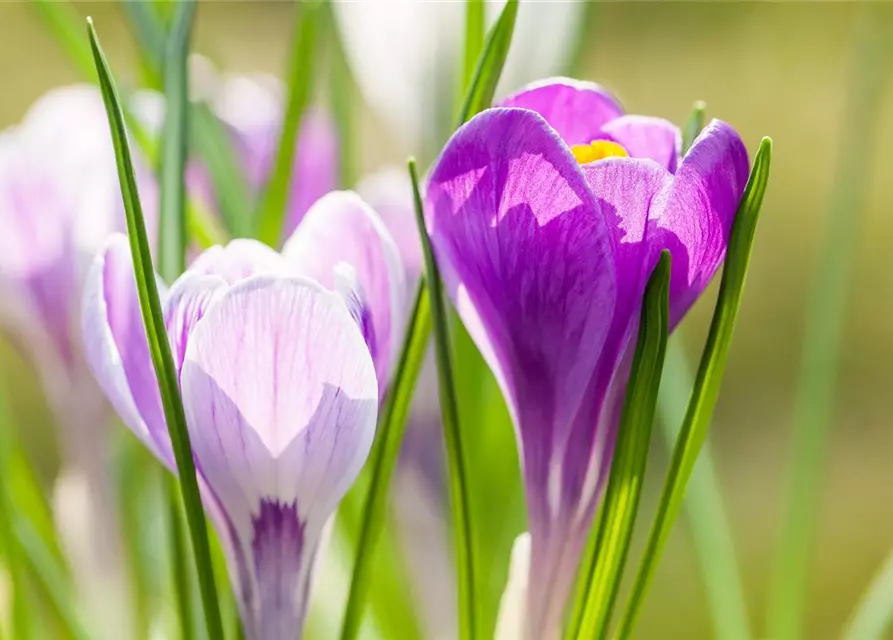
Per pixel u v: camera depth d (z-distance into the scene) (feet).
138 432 1.61
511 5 1.67
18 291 1.87
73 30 1.96
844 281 1.98
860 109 1.99
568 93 1.62
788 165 6.77
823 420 1.96
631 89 7.27
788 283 5.96
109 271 1.60
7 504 1.80
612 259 1.57
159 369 1.57
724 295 1.59
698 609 4.04
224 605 1.87
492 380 1.97
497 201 1.57
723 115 6.98
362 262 1.61
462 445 1.64
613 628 3.89
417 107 2.01
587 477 1.63
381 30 1.98
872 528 4.52
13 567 1.81
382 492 1.67
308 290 1.55
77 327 1.88
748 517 4.51
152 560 2.06
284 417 1.58
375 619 1.96
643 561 1.62
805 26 8.00
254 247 1.61
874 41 2.01
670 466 1.62
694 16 8.29
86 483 1.89
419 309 1.67
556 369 1.60
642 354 1.57
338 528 2.00
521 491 1.98
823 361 1.97
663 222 1.56
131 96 1.95
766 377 5.40
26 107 6.38
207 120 1.95
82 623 1.84
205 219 1.91
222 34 7.39
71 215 1.86
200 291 1.58
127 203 1.57
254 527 1.61
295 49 1.86
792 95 7.23
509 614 1.66
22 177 1.86
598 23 8.20
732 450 4.95
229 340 1.56
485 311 1.60
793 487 1.97
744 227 1.58
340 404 1.57
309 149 1.97
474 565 1.67
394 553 1.99
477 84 1.67
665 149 1.60
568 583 1.65
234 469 1.59
